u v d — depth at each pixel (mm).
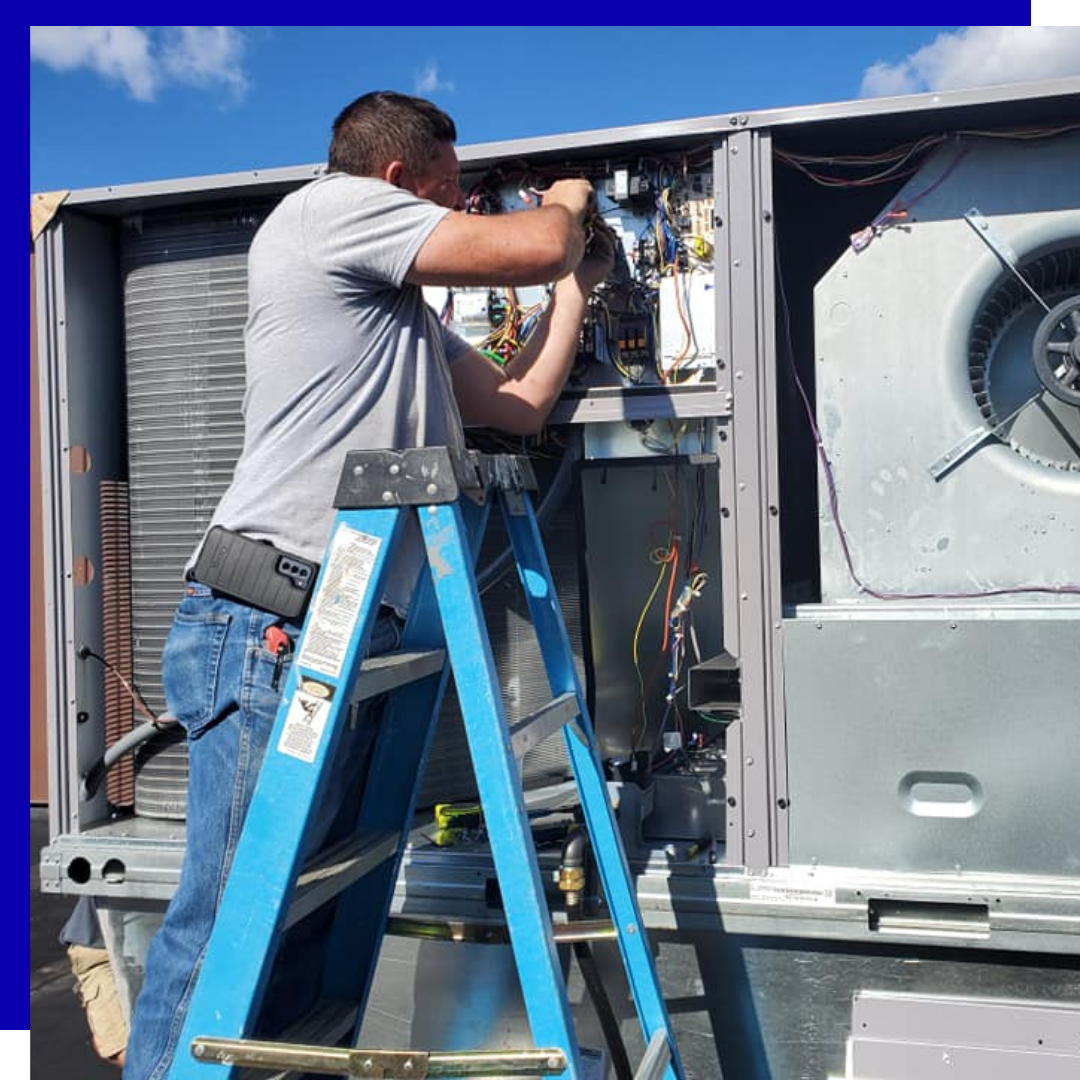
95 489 2658
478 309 2457
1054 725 2037
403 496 1607
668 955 2215
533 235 1821
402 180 2012
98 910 2570
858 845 2135
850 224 2729
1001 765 2064
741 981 2176
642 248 2361
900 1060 2064
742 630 2189
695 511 2668
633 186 2318
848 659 2133
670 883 2184
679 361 2330
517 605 2586
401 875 2348
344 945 2041
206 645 1805
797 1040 2145
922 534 2217
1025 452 2232
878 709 2119
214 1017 1586
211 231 2562
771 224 2195
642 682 2730
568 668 2002
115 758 2596
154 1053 1718
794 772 2164
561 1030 1497
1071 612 2096
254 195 2486
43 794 6258
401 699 1994
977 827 2080
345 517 1636
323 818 1867
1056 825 2043
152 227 2613
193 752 1825
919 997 2082
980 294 2191
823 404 2271
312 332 1873
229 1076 1568
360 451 1631
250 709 1750
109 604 2656
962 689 2080
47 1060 3252
